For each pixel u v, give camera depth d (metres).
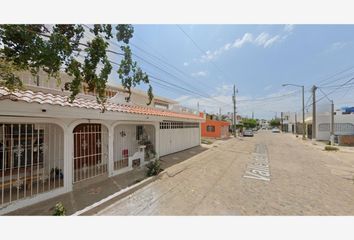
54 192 5.39
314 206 4.97
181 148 15.36
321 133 24.91
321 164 10.52
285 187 6.47
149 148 10.96
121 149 9.96
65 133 5.76
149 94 5.62
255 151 15.71
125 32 4.47
